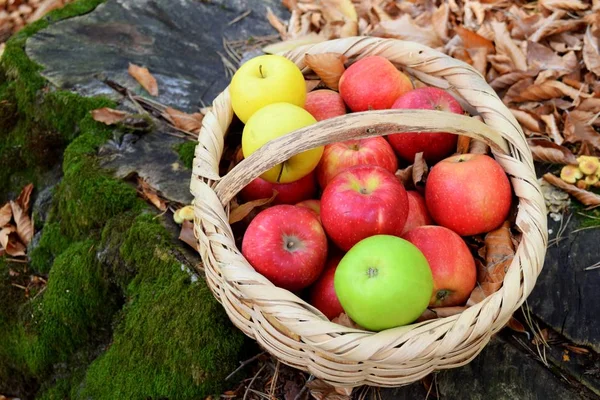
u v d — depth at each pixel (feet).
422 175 2.56
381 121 2.23
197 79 3.51
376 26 3.57
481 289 2.35
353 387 2.41
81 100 3.32
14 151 3.56
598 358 2.48
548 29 3.32
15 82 3.54
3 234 3.38
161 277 2.78
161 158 3.12
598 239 2.70
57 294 3.01
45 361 3.06
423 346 2.07
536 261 2.20
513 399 2.41
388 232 2.30
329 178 2.55
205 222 2.31
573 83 3.10
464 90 2.60
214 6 3.95
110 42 3.67
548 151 2.90
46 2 4.89
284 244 2.31
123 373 2.74
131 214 2.95
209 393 2.63
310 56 2.73
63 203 3.14
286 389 2.56
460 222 2.42
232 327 2.64
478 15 3.53
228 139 2.74
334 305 2.36
